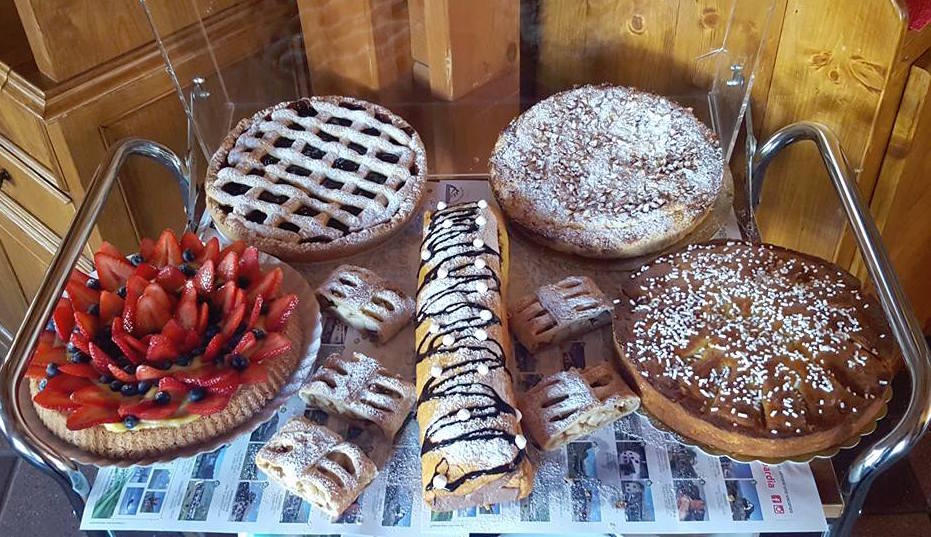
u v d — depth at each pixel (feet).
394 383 3.66
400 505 3.36
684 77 5.06
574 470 3.45
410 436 3.60
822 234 5.24
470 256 3.86
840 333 3.61
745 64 4.70
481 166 4.92
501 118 5.21
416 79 5.26
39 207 5.62
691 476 3.42
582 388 3.54
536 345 3.88
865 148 4.65
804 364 3.50
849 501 3.33
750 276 3.87
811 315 3.69
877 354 3.55
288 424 3.53
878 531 5.81
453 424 3.28
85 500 3.39
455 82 5.07
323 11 4.93
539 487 3.40
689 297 3.80
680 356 3.57
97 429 3.34
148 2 4.49
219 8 4.80
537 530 3.27
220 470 3.48
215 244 3.84
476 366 3.43
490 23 4.98
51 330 3.59
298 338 3.79
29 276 6.43
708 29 4.75
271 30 5.04
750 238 4.45
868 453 3.15
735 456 3.42
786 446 3.33
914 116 4.54
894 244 5.41
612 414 3.57
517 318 3.90
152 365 3.36
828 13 4.36
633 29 5.03
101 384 3.37
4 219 6.03
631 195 4.29
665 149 4.54
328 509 3.30
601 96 4.86
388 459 3.52
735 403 3.39
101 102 4.92
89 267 5.64
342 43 5.02
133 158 5.23
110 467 3.38
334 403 3.62
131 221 5.48
